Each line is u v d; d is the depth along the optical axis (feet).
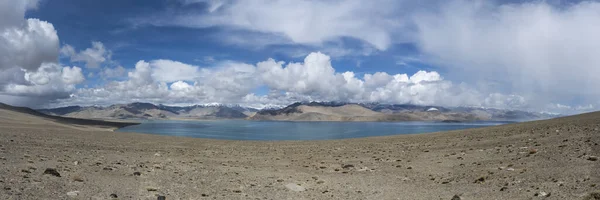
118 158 66.80
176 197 34.91
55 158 57.06
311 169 62.75
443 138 112.16
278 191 41.65
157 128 647.97
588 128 85.61
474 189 42.19
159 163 62.13
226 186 43.01
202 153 88.48
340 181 50.31
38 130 151.43
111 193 33.50
